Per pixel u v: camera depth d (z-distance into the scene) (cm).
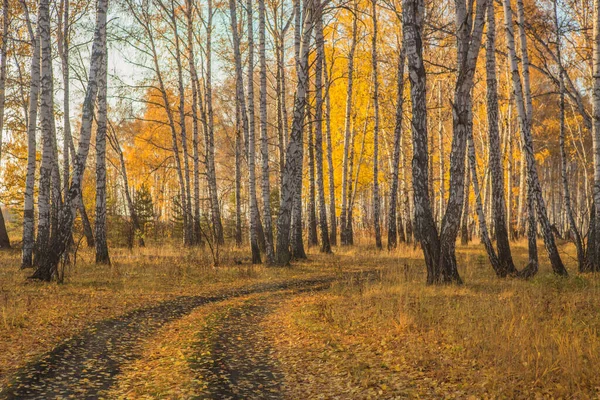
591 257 1584
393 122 3153
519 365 645
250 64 2008
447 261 1335
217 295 1321
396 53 2702
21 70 2489
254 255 2003
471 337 784
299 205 2153
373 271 1769
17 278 1459
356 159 3584
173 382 648
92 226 3591
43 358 741
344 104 3259
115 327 946
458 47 1383
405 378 648
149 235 3722
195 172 2792
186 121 4072
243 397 605
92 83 1446
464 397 574
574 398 549
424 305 1020
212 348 809
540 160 3406
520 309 923
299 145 1936
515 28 2377
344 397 602
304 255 2147
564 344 689
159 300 1223
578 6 2120
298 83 1919
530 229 1497
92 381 655
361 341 824
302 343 834
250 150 1998
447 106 3020
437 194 4006
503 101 2809
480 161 3653
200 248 2491
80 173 1446
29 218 1756
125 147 4069
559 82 1648
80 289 1309
